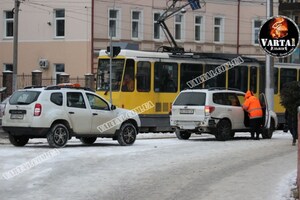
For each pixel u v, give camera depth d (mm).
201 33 53531
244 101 25359
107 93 27859
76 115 20156
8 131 19922
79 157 17328
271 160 16859
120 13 48250
